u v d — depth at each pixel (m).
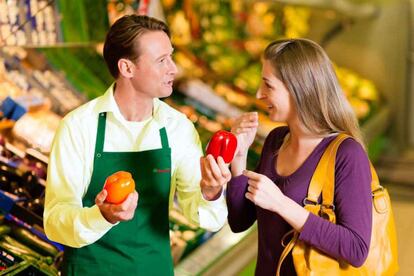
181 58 4.82
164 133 1.59
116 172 1.49
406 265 3.65
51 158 1.55
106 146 1.56
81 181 1.56
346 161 1.52
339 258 1.50
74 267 1.60
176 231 2.72
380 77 6.48
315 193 1.55
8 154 2.63
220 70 5.00
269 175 1.68
